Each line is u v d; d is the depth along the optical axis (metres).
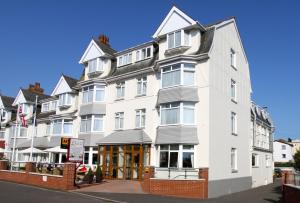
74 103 36.44
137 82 29.30
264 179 37.00
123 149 28.19
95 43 33.75
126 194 20.92
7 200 16.48
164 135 24.61
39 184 25.03
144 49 30.20
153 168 22.95
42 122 41.09
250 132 32.19
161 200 18.69
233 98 28.53
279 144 91.00
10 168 31.42
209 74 24.22
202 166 23.08
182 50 25.86
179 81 24.70
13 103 48.22
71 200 17.31
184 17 25.73
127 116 29.31
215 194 23.03
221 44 26.83
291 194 17.73
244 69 31.95
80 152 23.48
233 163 27.67
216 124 24.61
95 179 25.89
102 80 31.81
